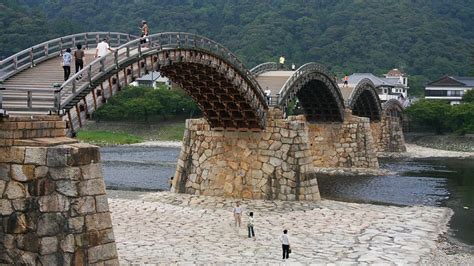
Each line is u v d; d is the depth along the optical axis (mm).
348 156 68750
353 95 73562
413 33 186625
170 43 34906
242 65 42812
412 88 162750
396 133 97125
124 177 64188
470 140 107438
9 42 131500
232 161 45844
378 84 134250
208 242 30703
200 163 47125
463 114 109500
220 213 39562
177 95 130250
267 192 44281
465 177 65125
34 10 159250
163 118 131125
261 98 44156
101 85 27703
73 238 17422
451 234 35219
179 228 34344
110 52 27422
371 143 69875
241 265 25922
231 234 32969
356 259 27766
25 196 17750
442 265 27609
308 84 62031
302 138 44500
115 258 18547
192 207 41969
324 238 32406
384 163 80562
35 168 17656
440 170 72188
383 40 183125
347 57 175500
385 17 194125
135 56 31000
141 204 42781
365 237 32875
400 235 33812
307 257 27828
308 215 39156
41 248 17516
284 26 185125
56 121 19422
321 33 188750
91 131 120375
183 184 47625
